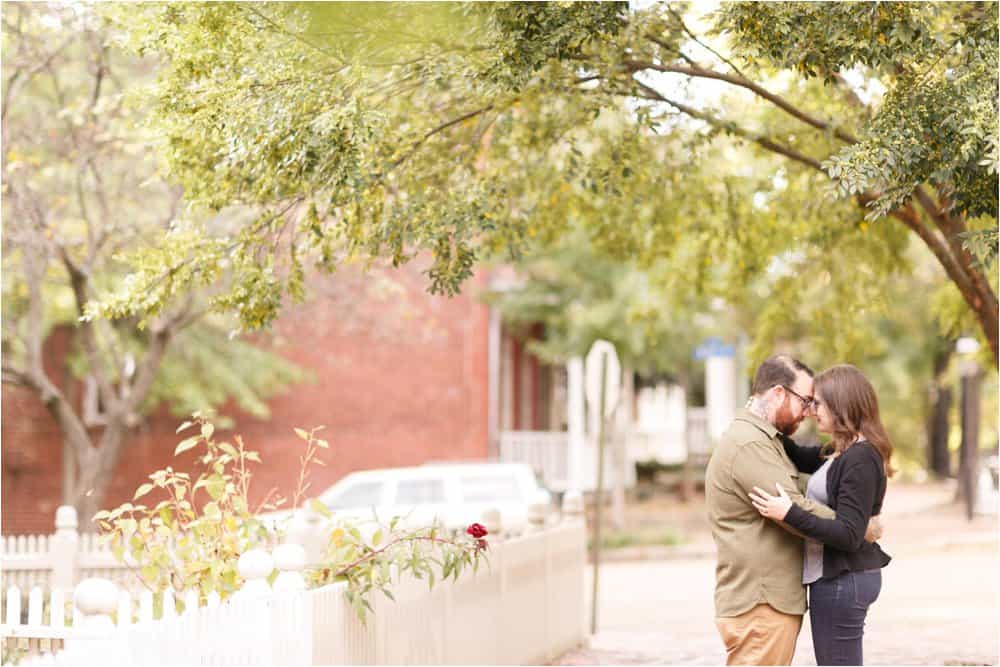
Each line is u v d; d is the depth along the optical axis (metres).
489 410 29.06
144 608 5.94
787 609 6.68
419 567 8.12
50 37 16.91
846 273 14.77
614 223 13.70
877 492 6.63
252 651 6.55
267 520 8.59
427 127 10.66
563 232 13.68
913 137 8.04
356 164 8.41
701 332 28.06
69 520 13.38
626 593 20.09
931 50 8.55
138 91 9.37
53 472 27.75
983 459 35.44
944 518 30.17
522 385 34.16
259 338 26.53
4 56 16.16
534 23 8.72
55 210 18.41
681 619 16.58
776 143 12.27
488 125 10.95
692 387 42.78
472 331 28.94
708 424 32.28
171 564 7.60
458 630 9.70
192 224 10.31
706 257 14.54
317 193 9.77
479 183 10.45
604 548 26.38
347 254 10.47
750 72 11.53
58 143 18.23
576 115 11.71
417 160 10.56
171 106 8.94
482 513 11.15
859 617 6.63
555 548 12.88
